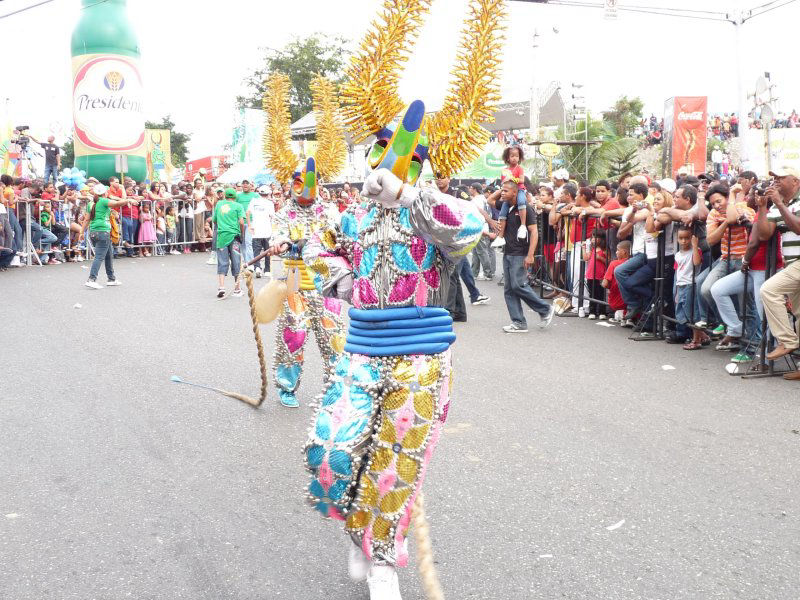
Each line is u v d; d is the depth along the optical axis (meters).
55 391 6.54
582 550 3.61
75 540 3.74
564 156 25.97
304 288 5.64
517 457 4.88
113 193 19.72
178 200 21.56
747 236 7.40
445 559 3.53
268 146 6.15
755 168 22.27
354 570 3.03
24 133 23.48
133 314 10.75
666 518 3.97
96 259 13.66
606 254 10.17
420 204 2.66
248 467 4.73
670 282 8.79
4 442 5.21
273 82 6.12
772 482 4.45
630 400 6.20
